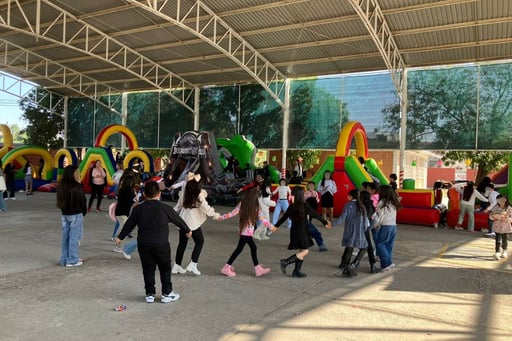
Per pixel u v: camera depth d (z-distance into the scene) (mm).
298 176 17188
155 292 5109
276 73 22828
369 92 21422
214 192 17688
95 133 31422
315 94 22922
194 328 4289
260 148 24484
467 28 16094
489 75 18703
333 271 6934
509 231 8180
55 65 26219
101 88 30062
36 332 4078
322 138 22688
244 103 25094
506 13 14789
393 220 7055
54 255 7406
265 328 4352
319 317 4727
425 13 15484
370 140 21328
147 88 28594
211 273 6535
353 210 6727
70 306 4828
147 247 4883
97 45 20344
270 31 18250
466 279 6617
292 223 6453
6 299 5027
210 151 18234
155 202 5000
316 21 16969
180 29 19156
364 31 17328
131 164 21312
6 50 23000
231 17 17578
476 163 27500
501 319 4812
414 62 19609
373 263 6973
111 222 11359
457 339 4215
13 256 7254
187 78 25484
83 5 17797
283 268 6559
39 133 34844
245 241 6387
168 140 28094
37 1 17062
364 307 5133
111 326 4277
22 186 21219
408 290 5934
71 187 6625
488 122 18688
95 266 6711
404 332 4363
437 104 19750
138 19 18547
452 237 10969
